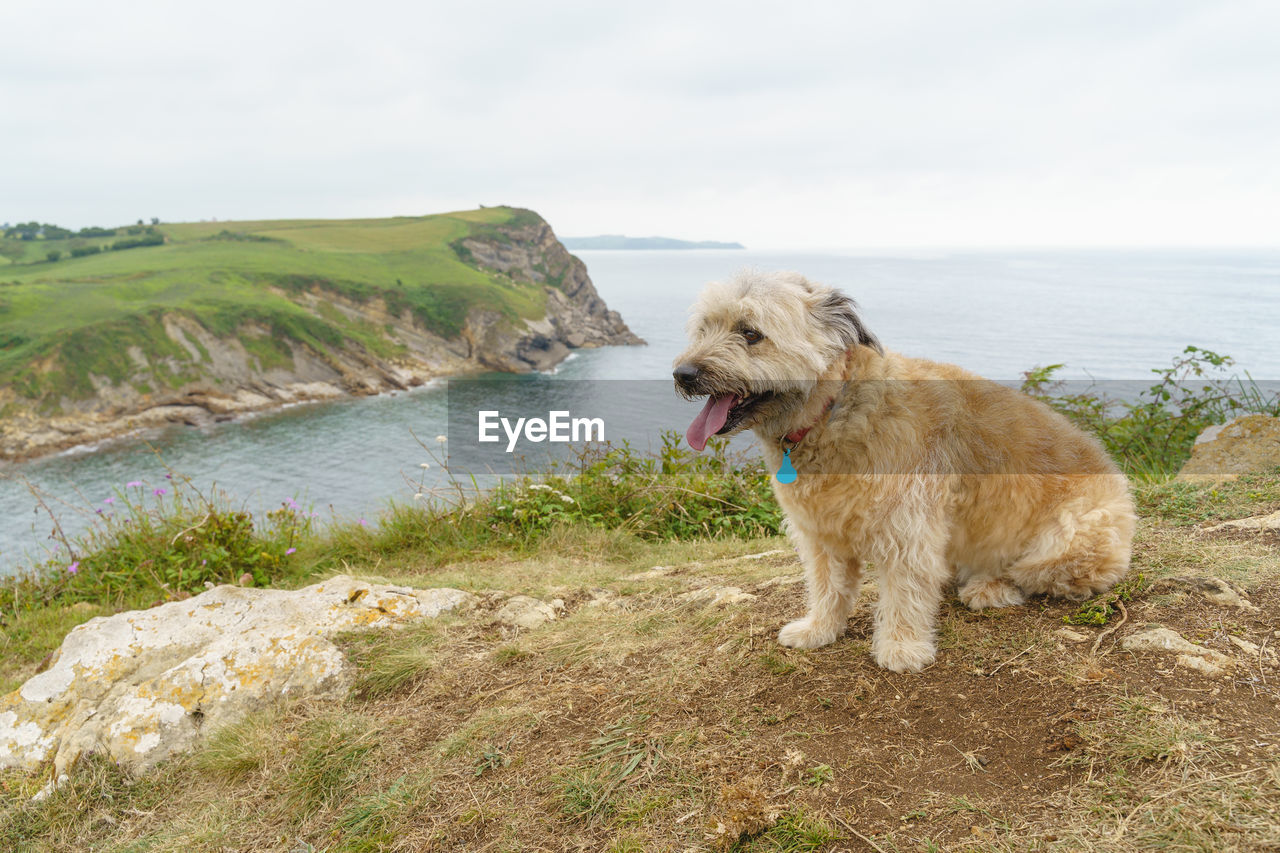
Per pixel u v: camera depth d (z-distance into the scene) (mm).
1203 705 2334
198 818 2969
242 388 70812
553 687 3309
